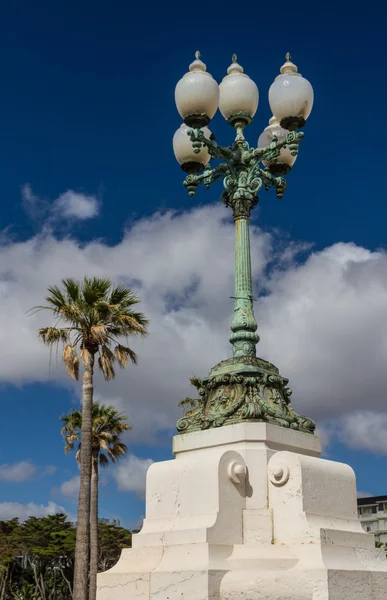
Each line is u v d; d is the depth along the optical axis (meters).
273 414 8.61
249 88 10.20
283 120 9.53
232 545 7.74
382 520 73.94
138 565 8.01
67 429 36.97
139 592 7.69
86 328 23.59
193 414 9.09
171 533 7.91
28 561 65.69
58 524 60.62
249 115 10.21
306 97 9.46
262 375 8.82
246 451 8.19
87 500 23.66
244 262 9.56
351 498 8.59
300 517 7.79
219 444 8.49
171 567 7.61
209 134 10.57
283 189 10.53
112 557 57.66
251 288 9.52
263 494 8.08
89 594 32.62
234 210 9.83
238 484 8.03
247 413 8.41
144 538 8.17
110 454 36.28
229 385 8.80
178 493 8.24
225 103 10.22
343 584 7.41
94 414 36.62
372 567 7.99
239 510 7.98
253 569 7.45
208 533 7.58
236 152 9.99
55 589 59.66
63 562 62.09
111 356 24.50
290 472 8.00
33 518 60.59
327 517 8.11
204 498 7.96
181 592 7.37
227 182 9.94
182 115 9.43
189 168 10.58
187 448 8.78
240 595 7.23
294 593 7.27
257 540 7.84
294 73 9.70
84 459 23.73
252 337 9.23
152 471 8.60
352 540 8.08
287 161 10.80
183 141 10.52
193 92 9.24
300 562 7.59
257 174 10.06
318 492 8.11
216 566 7.39
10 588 56.91
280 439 8.47
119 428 36.66
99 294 23.92
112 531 58.38
